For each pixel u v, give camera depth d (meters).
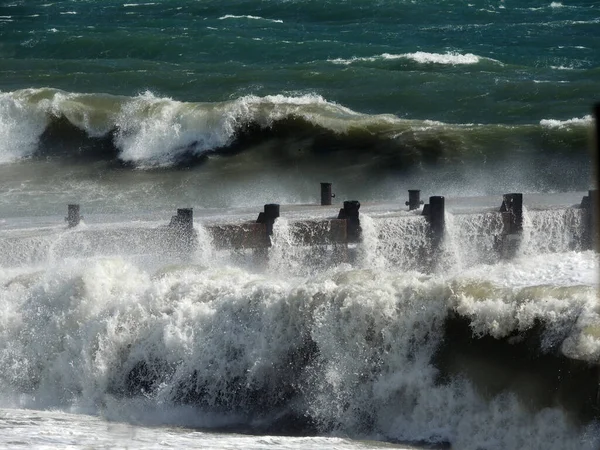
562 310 28.55
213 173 74.69
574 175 68.88
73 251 41.50
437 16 131.50
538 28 122.50
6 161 80.25
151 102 82.00
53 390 35.81
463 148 73.62
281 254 42.28
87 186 72.94
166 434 28.88
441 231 44.34
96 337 35.44
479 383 29.44
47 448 25.09
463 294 30.12
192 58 111.38
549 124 75.50
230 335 33.31
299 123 78.44
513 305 29.23
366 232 43.06
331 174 73.06
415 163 72.88
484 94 86.25
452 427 29.58
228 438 28.09
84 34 120.75
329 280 33.12
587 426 27.27
